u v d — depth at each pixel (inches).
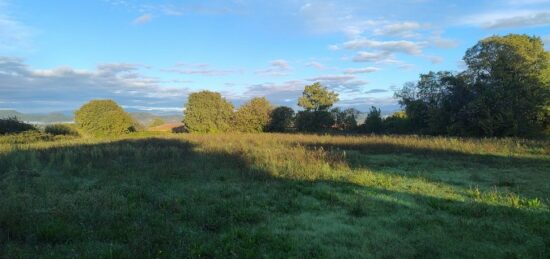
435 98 1756.9
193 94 2301.9
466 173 565.0
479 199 389.4
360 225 303.0
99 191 386.9
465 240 263.9
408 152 874.1
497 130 1366.9
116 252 220.1
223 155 738.2
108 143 1051.9
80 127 2245.3
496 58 1454.2
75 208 312.3
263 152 762.8
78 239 248.7
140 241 239.6
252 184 466.0
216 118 2246.6
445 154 810.8
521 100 1332.4
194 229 279.9
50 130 1795.0
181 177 510.9
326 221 312.5
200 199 379.6
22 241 244.1
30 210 299.7
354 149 964.6
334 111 2262.6
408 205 367.9
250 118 2159.2
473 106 1386.6
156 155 720.3
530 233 278.4
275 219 315.6
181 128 2802.7
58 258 213.3
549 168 601.3
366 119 2080.5
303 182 482.9
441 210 351.3
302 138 1274.6
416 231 286.0
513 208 346.9
